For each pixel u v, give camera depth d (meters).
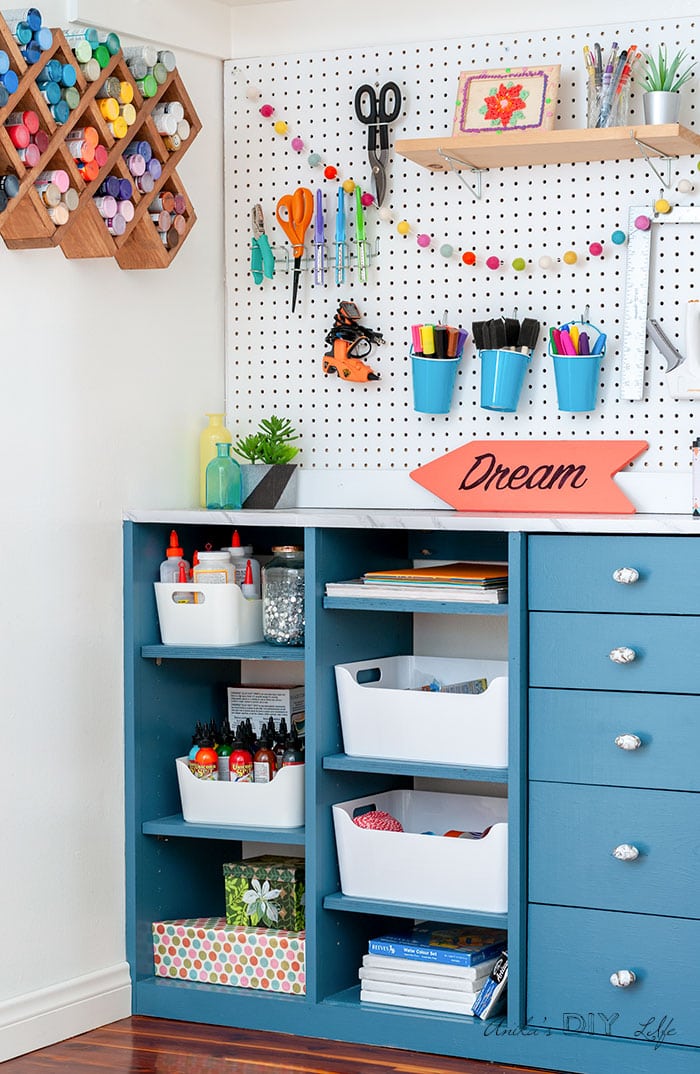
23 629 2.82
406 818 3.16
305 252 3.33
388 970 2.87
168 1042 2.87
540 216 3.11
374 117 3.21
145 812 3.09
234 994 2.96
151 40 3.13
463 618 3.20
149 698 3.10
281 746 3.07
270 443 3.26
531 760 2.72
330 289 3.31
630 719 2.64
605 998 2.67
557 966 2.71
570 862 2.70
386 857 2.85
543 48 3.09
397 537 3.19
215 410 3.38
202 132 3.33
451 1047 2.77
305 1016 2.89
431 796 3.14
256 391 3.39
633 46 2.96
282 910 3.03
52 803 2.89
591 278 3.07
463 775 2.76
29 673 2.83
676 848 2.62
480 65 3.15
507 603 2.75
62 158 2.73
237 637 3.03
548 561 2.70
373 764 2.83
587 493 3.01
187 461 3.28
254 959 2.99
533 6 3.09
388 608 2.82
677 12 2.98
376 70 3.24
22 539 2.81
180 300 3.26
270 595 3.02
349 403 3.30
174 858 3.18
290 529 3.30
